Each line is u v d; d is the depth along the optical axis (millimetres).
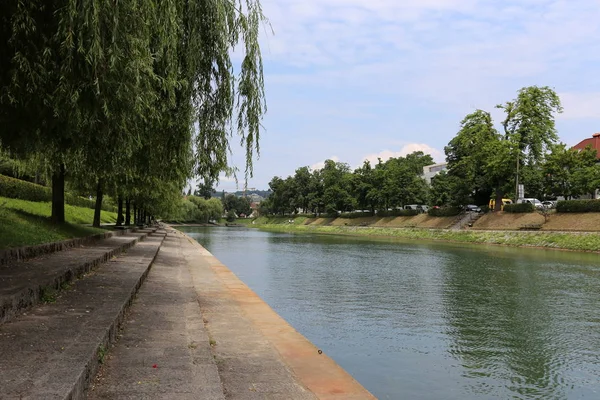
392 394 7191
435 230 58188
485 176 57156
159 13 8125
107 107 7121
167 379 4961
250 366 6566
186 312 8984
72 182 26047
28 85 6844
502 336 10602
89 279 10477
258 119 10703
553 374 8141
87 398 4344
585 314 12922
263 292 16531
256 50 10641
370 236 66875
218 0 9844
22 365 4305
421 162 112750
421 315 12758
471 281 19469
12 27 6637
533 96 51031
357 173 86188
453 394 7219
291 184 123625
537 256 31750
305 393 5645
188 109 10102
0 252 9281
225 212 179125
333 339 10266
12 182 30047
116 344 6309
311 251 36844
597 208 43062
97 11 6289
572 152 52344
